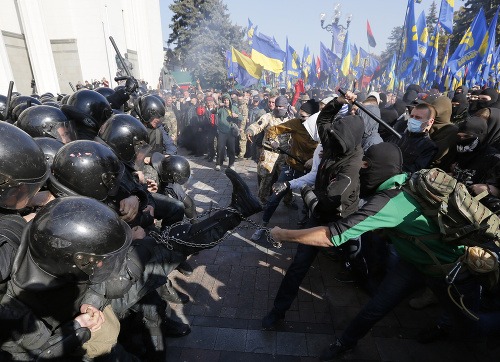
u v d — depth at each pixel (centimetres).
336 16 1250
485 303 251
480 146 321
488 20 2545
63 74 1897
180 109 1034
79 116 273
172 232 212
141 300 223
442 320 253
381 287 224
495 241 172
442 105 367
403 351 254
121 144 246
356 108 381
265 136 431
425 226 187
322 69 1401
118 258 138
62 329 140
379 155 209
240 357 249
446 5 948
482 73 1052
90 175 175
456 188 175
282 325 282
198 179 709
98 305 158
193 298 316
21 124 245
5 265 130
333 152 261
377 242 321
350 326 232
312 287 334
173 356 249
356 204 256
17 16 1419
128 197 234
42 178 155
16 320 122
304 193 280
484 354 252
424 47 979
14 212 159
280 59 1015
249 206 208
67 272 129
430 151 327
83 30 1880
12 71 1390
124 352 190
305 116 422
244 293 325
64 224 125
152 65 3000
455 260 194
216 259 386
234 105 791
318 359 248
